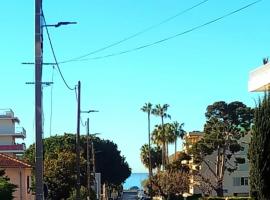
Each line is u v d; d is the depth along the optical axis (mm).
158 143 114062
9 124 99500
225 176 91250
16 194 51938
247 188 90750
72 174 61125
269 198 25312
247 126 78938
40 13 20672
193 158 80812
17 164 52688
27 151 90188
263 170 25391
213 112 79750
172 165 95938
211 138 78750
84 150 94312
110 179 112875
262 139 25516
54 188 60438
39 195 20844
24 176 52844
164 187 93562
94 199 69000
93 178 76375
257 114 25891
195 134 107438
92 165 83875
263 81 32281
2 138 99375
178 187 92188
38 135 20906
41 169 20906
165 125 113812
